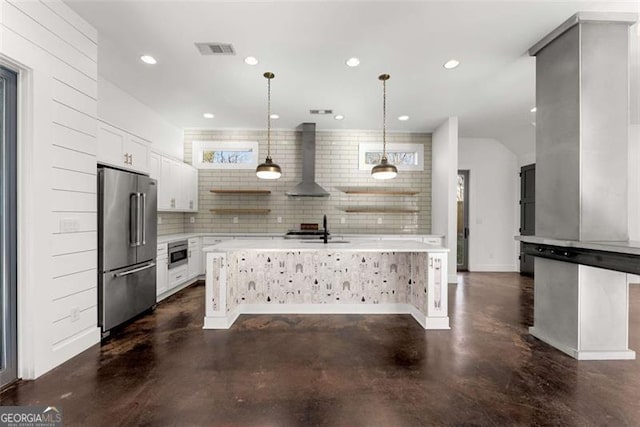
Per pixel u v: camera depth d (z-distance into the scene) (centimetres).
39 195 213
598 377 213
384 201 591
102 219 280
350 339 279
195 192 560
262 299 357
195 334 291
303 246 322
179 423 165
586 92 240
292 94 406
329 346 264
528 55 303
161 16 248
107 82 370
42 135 215
